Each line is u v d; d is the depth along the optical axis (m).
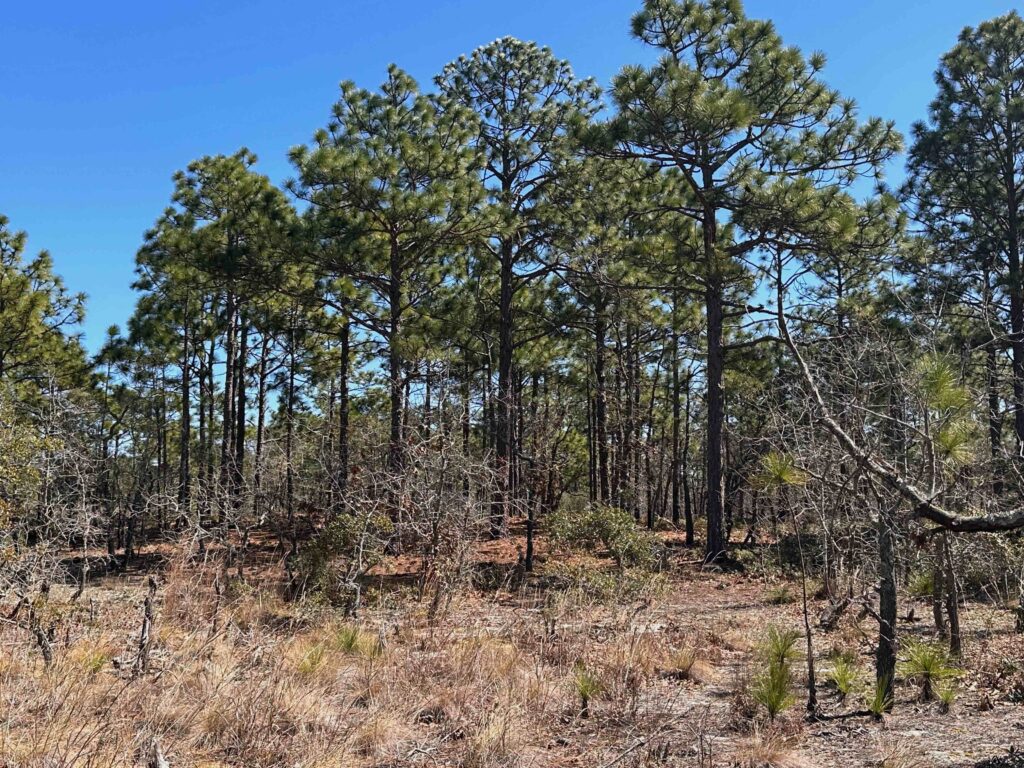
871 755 4.65
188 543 9.40
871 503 5.66
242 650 6.86
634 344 21.25
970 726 5.14
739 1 14.34
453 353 17.77
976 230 18.08
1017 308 16.59
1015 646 7.14
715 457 15.71
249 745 4.61
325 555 10.55
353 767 4.55
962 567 7.30
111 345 20.47
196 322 20.72
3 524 7.42
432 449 10.95
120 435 19.39
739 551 15.04
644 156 14.77
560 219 18.33
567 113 19.12
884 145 14.43
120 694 5.04
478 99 20.27
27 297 18.52
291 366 22.23
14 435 8.26
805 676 6.58
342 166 14.46
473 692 5.73
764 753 4.57
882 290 15.76
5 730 4.34
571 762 4.63
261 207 15.83
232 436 21.50
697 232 17.02
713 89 13.73
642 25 14.80
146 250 19.44
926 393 4.34
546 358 23.28
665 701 5.87
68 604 8.16
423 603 9.88
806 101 14.40
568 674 6.27
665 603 10.80
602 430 20.58
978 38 18.34
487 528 12.81
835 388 6.18
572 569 11.47
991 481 5.60
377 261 16.42
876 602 8.59
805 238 14.46
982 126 18.12
